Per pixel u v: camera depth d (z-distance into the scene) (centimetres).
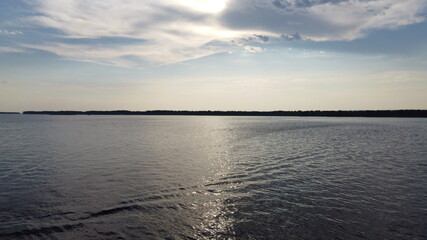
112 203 1538
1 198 1617
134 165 2562
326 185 1881
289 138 5175
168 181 1991
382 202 1551
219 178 2078
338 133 6325
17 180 2022
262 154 3206
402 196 1650
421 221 1307
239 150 3569
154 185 1888
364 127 8762
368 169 2372
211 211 1434
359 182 1952
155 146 4016
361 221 1309
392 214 1385
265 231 1220
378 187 1831
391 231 1210
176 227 1257
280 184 1912
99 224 1276
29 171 2312
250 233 1205
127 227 1249
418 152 3344
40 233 1186
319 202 1553
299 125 10338
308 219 1331
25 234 1177
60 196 1656
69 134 6147
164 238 1161
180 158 2953
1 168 2427
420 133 6275
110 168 2430
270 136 5619
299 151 3441
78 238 1147
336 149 3609
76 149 3662
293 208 1468
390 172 2255
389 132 6606
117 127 9150
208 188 1825
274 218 1348
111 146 4006
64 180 2019
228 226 1268
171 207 1488
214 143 4397
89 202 1555
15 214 1380
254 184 1916
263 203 1544
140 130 7650
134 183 1936
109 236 1167
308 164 2592
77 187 1842
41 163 2653
